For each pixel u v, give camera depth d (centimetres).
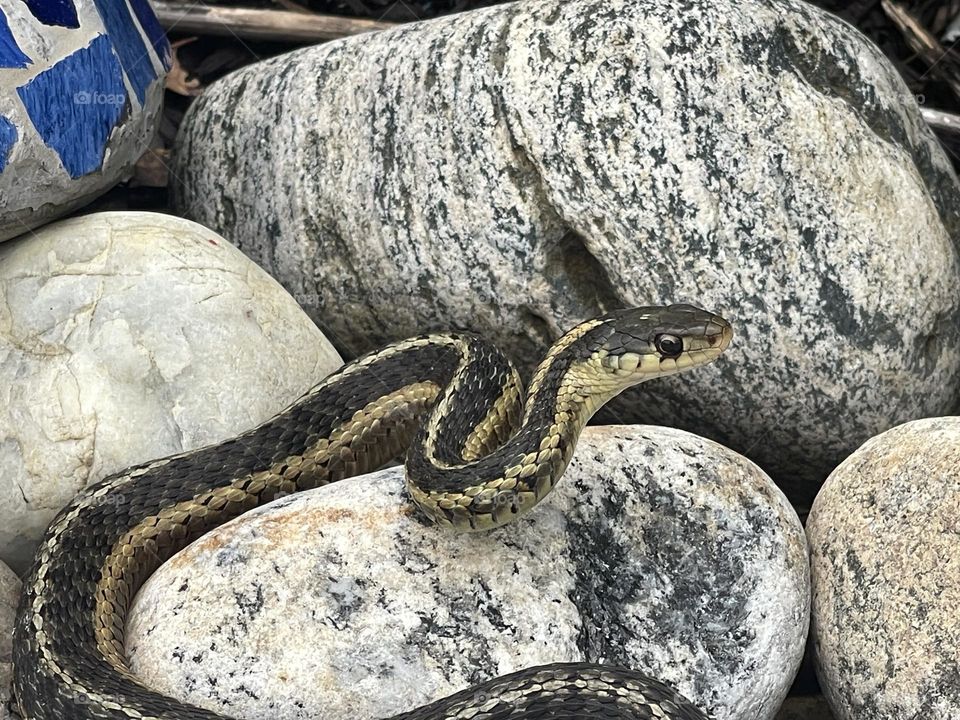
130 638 23
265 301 28
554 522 23
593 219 27
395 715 20
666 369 23
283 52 41
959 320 28
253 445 26
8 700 23
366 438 27
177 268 28
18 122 25
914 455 23
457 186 28
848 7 41
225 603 22
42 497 26
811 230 27
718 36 27
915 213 28
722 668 22
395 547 22
